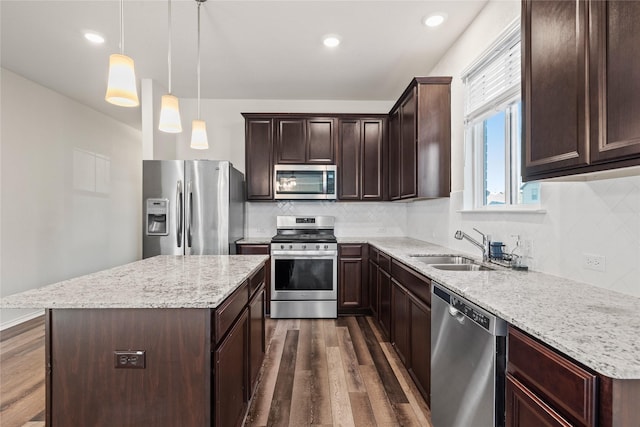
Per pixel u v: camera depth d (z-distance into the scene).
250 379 1.94
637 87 0.94
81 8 2.35
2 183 3.34
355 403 2.04
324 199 3.89
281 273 3.64
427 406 1.98
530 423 0.98
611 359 0.78
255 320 2.11
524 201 2.07
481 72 2.49
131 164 5.56
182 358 1.26
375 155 3.94
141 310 1.26
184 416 1.26
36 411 1.96
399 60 3.18
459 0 2.28
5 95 3.36
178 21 2.53
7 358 2.65
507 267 1.95
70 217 4.22
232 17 2.47
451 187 2.89
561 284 1.52
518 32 2.01
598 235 1.45
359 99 4.30
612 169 1.07
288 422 1.86
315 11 2.40
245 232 4.24
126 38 2.77
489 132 2.51
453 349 1.50
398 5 2.33
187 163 3.35
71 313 1.26
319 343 2.95
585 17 1.11
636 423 0.75
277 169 3.83
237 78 3.62
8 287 3.39
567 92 1.21
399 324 2.55
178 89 3.95
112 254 5.06
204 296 1.31
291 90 3.97
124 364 1.25
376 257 3.41
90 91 3.96
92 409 1.26
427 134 2.89
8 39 2.78
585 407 0.79
